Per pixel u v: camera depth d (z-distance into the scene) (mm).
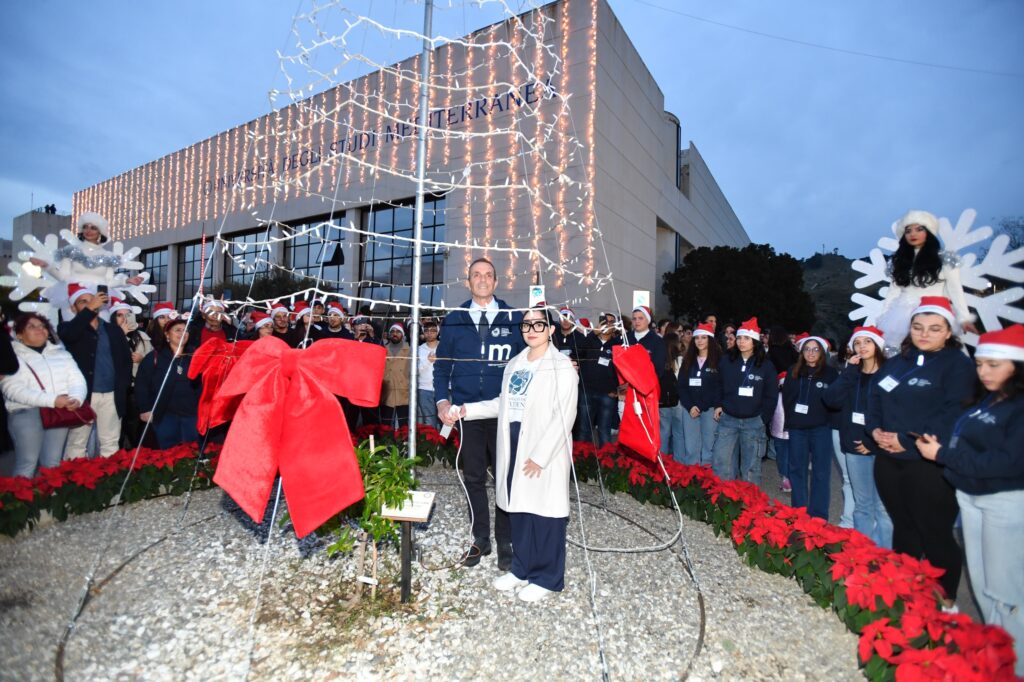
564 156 13203
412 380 3117
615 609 2936
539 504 2980
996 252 3850
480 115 14414
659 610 2949
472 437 3482
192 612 2793
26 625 2627
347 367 2611
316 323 7242
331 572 3219
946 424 2943
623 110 17000
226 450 2484
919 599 2434
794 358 6910
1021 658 2381
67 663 2361
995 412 2486
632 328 6664
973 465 2482
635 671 2424
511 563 3311
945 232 4023
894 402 3152
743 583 3318
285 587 3047
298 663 2393
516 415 3174
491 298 3721
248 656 2430
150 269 27016
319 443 2547
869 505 3863
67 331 4934
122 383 5297
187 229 23688
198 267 24062
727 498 4090
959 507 2926
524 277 13352
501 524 3375
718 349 5566
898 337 4117
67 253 5852
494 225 13992
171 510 4281
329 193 17953
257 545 3586
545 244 13242
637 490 4762
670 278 26516
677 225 26906
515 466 3072
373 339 7691
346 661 2412
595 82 13938
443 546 3633
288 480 2518
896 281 4230
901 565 2773
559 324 6387
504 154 14055
